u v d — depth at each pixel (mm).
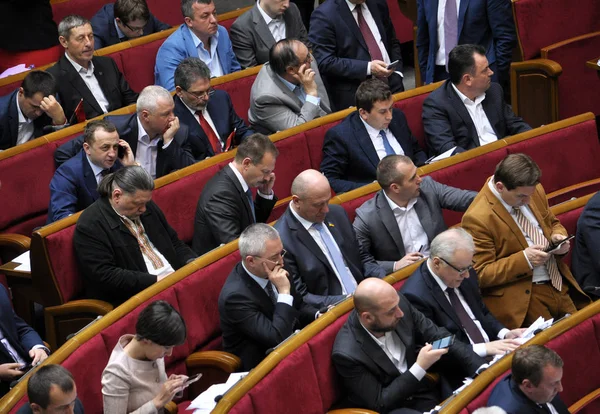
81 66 23875
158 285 16312
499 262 17625
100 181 18516
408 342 15836
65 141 20969
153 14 30375
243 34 26156
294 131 21734
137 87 25641
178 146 20984
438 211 19219
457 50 22078
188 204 19797
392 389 15281
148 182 17531
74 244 17625
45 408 12742
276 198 19719
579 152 21797
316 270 17359
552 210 19047
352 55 25094
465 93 22344
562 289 18312
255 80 23594
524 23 25656
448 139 22219
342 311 15852
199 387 16391
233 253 17500
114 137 19234
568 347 15945
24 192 20375
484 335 16859
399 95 23016
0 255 20094
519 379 14078
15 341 16000
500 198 17828
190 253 18766
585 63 26062
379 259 18938
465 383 15516
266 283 16328
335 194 21297
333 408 15562
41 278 17734
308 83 22922
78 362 14711
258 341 16109
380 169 18562
